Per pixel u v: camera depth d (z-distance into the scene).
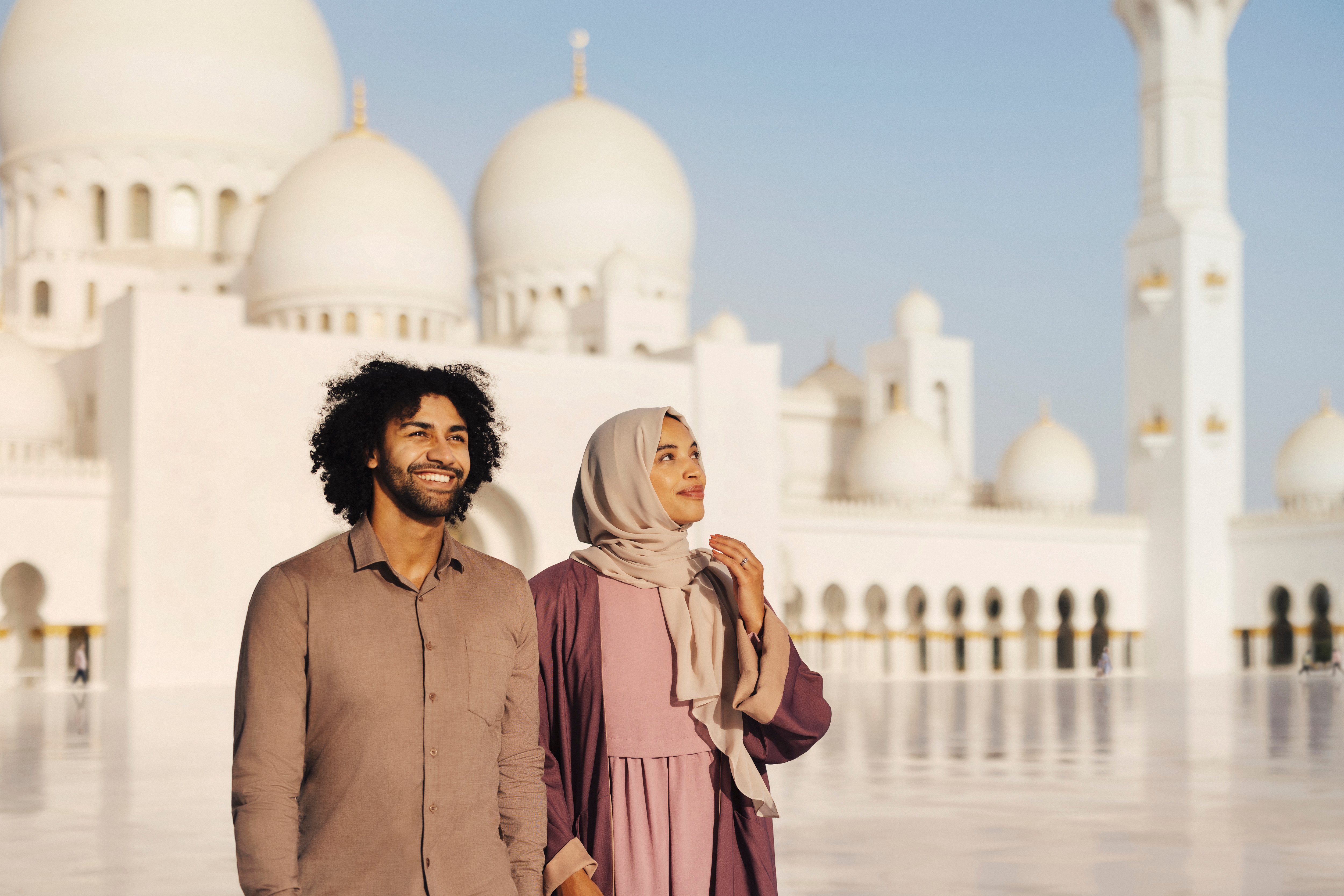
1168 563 55.50
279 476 40.53
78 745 19.72
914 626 58.81
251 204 53.19
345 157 49.47
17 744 19.91
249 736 3.88
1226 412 55.59
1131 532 56.22
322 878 3.87
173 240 53.56
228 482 39.81
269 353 40.56
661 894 4.85
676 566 5.08
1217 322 55.34
